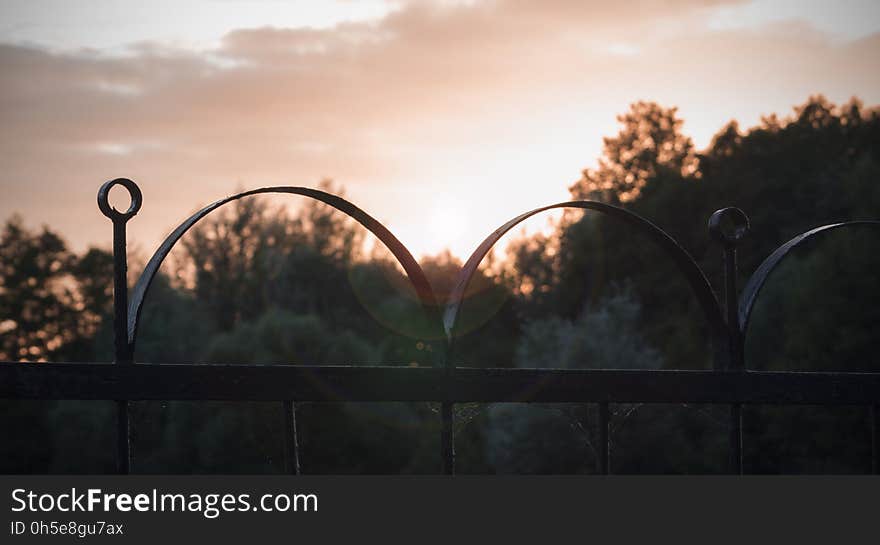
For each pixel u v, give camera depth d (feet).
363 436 102.53
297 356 112.98
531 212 8.84
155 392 7.93
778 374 9.43
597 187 199.31
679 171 163.22
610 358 102.68
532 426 87.97
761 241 138.10
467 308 170.09
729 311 9.51
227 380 8.09
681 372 9.17
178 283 160.35
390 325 150.92
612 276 156.46
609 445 8.98
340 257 174.40
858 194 106.52
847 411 87.04
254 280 161.27
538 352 107.76
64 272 173.17
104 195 8.04
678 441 84.89
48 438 114.52
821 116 154.30
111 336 152.66
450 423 8.60
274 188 8.23
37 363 7.77
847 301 93.50
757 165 145.79
